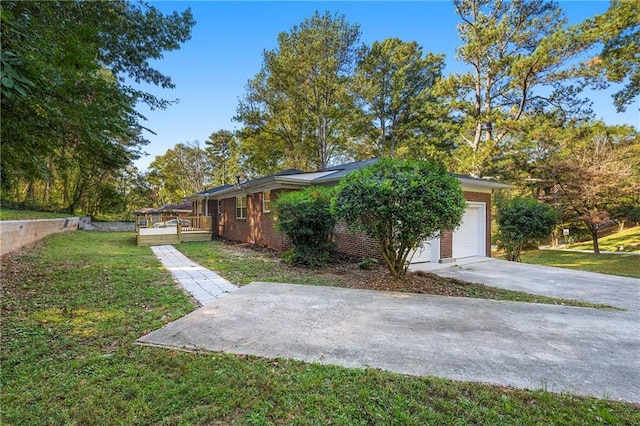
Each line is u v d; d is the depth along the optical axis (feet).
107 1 20.26
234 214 49.08
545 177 53.88
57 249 32.42
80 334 11.39
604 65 42.55
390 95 74.59
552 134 49.60
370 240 29.12
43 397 7.52
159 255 32.55
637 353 10.39
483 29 51.06
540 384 8.34
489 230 37.11
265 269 25.54
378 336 11.60
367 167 21.22
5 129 14.51
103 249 35.50
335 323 13.00
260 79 67.51
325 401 7.46
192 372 8.73
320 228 27.40
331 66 62.34
